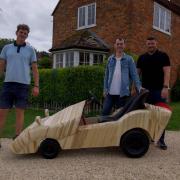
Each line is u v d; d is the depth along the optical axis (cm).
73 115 363
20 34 381
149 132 360
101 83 755
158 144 405
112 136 356
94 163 335
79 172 305
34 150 347
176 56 1286
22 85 382
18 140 348
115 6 1081
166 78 393
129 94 404
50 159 348
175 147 412
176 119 659
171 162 344
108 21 1101
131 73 398
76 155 365
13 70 379
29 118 641
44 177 291
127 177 294
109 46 1093
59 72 796
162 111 365
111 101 408
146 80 404
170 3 1293
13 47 383
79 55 1070
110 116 382
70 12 1235
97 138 355
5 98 383
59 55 1142
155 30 1148
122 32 1062
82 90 758
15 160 343
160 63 396
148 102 404
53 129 349
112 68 404
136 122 358
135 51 1054
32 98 861
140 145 359
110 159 351
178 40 1297
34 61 391
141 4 1075
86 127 355
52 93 819
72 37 1158
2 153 370
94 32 1143
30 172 304
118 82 399
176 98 1234
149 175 300
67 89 777
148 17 1109
